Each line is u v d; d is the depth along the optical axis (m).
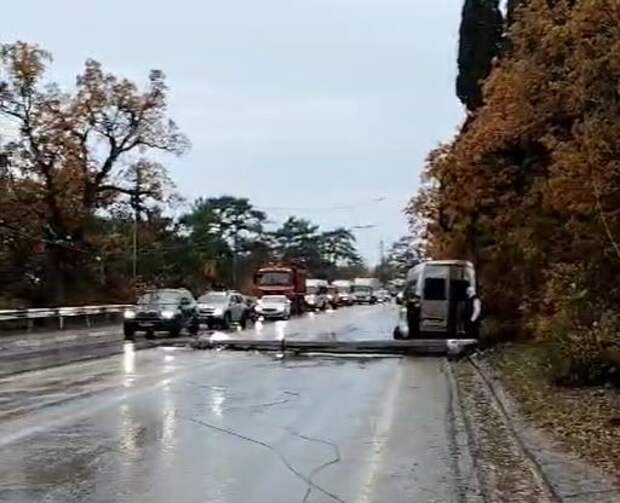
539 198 22.39
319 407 16.66
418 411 16.20
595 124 16.33
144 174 56.38
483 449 12.46
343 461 11.58
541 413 14.78
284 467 11.16
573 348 17.39
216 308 45.72
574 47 18.41
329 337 38.72
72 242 54.97
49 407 16.33
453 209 30.02
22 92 51.25
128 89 54.72
